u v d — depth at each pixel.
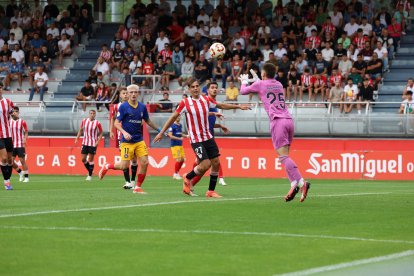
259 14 75.94
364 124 63.06
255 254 19.11
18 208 27.72
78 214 25.72
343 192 37.44
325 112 65.88
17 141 51.34
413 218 25.80
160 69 73.62
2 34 81.00
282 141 29.11
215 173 32.84
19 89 77.19
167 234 21.78
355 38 71.00
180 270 17.22
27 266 17.42
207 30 76.75
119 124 35.75
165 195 33.91
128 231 22.22
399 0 74.94
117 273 16.81
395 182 51.44
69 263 17.78
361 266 17.94
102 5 84.75
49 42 79.06
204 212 26.50
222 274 16.88
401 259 18.84
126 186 40.06
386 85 69.38
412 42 74.25
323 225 23.88
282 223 24.12
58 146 69.62
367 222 24.67
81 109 70.56
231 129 66.31
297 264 18.00
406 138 62.25
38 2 82.62
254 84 29.48
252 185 45.78
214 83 38.72
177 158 53.38
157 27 77.62
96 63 78.00
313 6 74.81
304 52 71.38
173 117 32.94
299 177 28.97
